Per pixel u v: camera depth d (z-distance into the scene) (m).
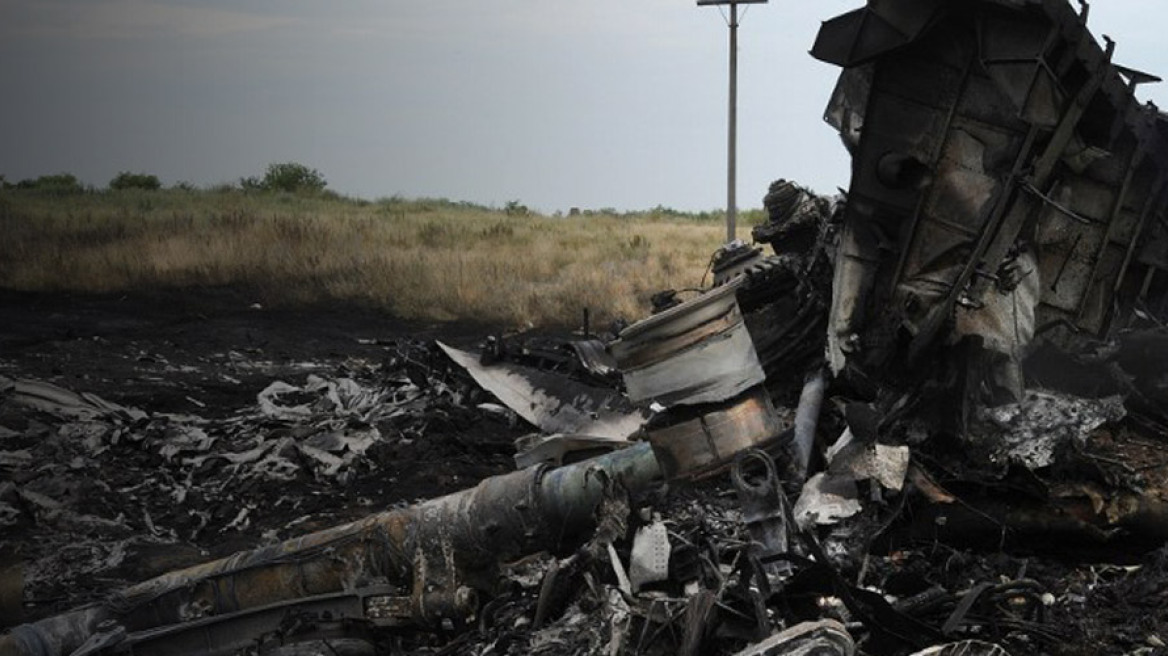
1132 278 10.21
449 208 55.34
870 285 9.44
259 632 8.16
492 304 24.59
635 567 7.12
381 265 27.56
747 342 7.91
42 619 8.68
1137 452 9.34
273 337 20.94
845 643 6.12
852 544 7.86
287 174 58.78
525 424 13.77
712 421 7.83
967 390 9.00
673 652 6.86
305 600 8.16
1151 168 9.57
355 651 8.12
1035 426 9.02
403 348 16.20
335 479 12.34
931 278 9.25
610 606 7.14
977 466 8.88
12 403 13.74
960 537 8.73
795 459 8.90
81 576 9.91
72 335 19.66
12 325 20.52
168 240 29.23
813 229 12.27
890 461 8.41
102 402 14.20
